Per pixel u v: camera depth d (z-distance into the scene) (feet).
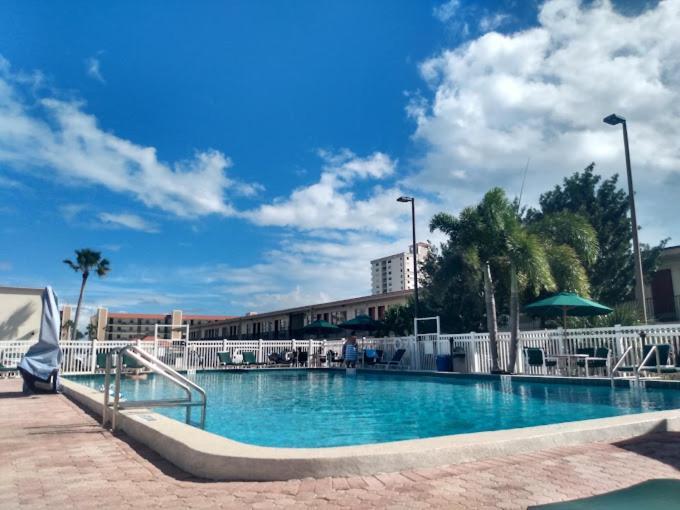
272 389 45.09
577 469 12.47
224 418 27.30
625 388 37.50
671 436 16.53
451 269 58.90
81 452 15.23
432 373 55.11
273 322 152.97
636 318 53.36
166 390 42.78
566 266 53.01
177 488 11.29
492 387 43.14
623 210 69.05
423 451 12.78
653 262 67.15
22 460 14.14
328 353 78.33
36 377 33.86
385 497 10.42
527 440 14.48
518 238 50.90
